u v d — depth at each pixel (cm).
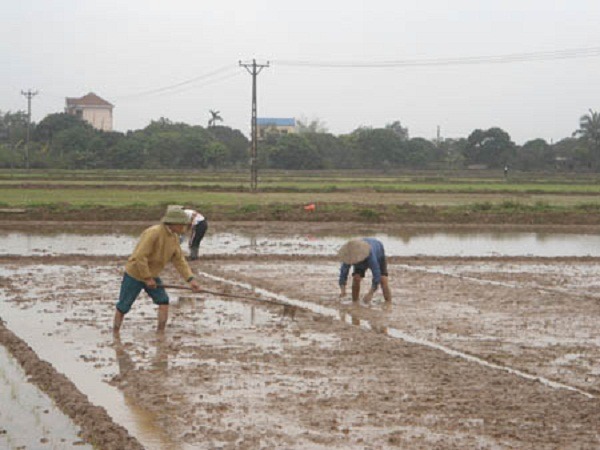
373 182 7581
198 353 1359
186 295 1914
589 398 1143
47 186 6012
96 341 1433
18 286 2000
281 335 1506
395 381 1209
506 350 1432
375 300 1905
